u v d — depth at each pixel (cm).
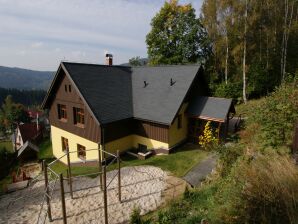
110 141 1602
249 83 2820
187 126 1814
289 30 2662
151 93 1803
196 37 3212
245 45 2580
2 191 1391
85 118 1645
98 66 1914
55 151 2091
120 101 1747
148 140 1697
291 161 641
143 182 1216
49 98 1959
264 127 932
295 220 461
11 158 2247
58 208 1044
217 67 3067
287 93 1045
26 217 1005
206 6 2762
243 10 2450
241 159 874
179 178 1226
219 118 1571
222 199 701
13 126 6269
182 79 1753
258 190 562
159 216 813
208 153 1547
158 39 3288
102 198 1097
